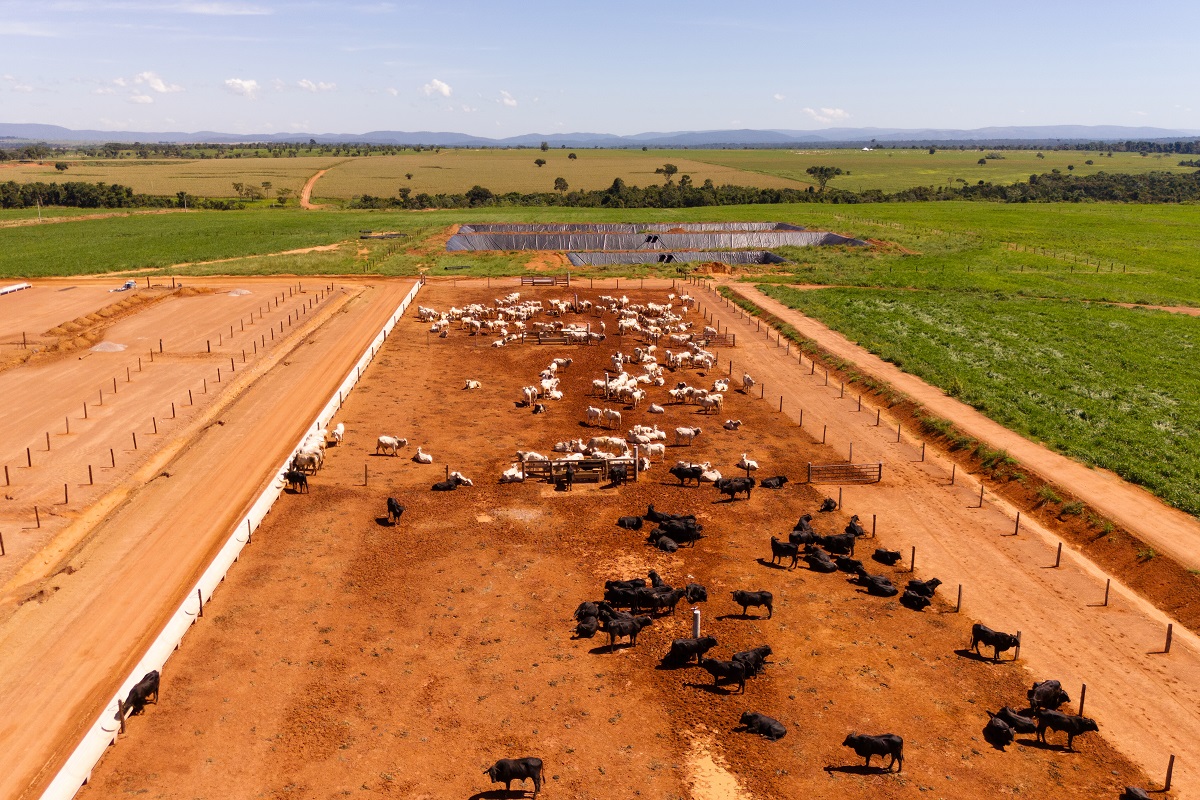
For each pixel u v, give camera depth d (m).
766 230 154.62
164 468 43.78
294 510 38.97
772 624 30.16
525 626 29.84
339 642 28.64
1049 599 32.53
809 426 52.75
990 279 108.75
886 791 22.11
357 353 68.12
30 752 23.70
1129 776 22.95
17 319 78.94
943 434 50.38
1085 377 63.19
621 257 123.19
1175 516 38.69
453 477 42.09
